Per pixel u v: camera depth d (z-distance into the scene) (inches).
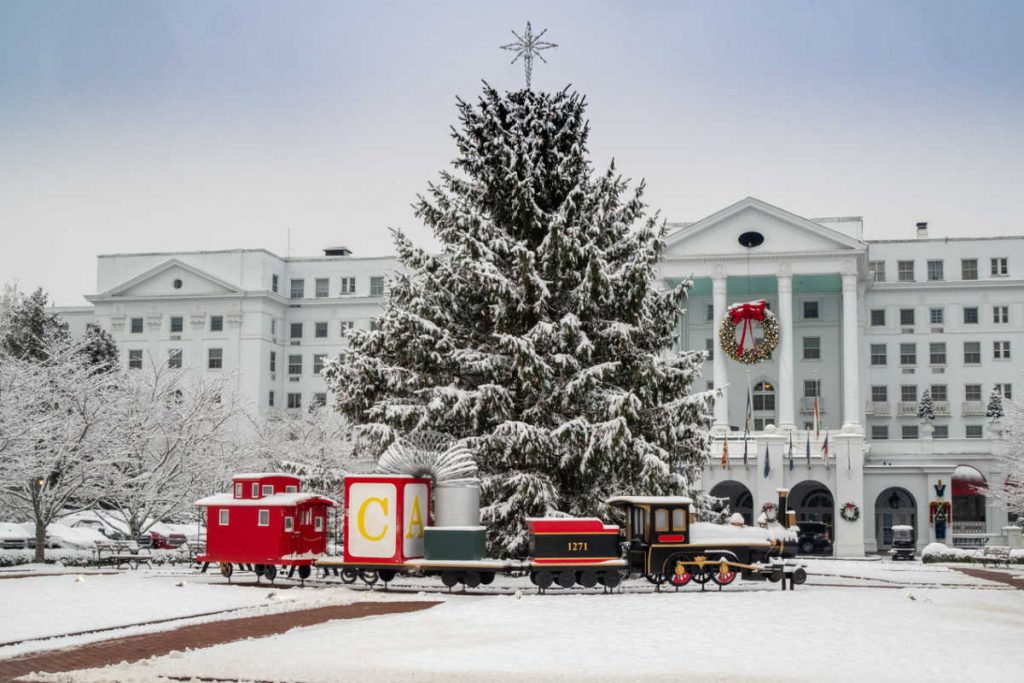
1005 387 3526.1
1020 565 1956.2
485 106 1523.1
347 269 3853.3
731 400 3361.2
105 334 2871.6
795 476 2716.5
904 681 640.4
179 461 1747.0
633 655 727.7
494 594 1160.2
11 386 1619.1
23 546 1936.5
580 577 1158.3
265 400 3678.6
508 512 1338.6
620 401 1333.7
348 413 1457.9
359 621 905.5
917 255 3629.4
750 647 762.8
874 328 3592.5
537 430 1328.7
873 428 3563.0
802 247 3157.0
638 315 1429.6
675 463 1472.7
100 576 1371.8
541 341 1368.1
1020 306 3543.3
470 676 647.1
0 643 773.3
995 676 659.4
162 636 818.2
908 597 1114.1
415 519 1222.3
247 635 821.9
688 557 1189.1
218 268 3722.9
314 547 1330.0
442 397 1360.7
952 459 2945.4
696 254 3193.9
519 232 1485.0
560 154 1528.1
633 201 1531.7
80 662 706.2
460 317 1473.9
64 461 1648.6
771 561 1273.4
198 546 1683.1
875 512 2933.1
